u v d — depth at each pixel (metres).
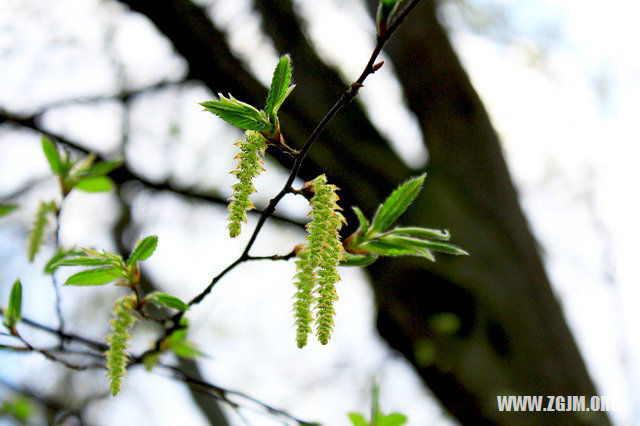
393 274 1.08
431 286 1.06
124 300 0.54
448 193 1.09
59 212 0.61
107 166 0.61
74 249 0.61
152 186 1.04
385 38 0.49
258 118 0.51
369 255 0.54
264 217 0.53
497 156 1.17
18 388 0.77
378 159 1.07
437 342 1.04
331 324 0.51
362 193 1.05
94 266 0.54
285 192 0.52
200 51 1.00
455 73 1.15
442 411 1.34
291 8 1.08
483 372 1.02
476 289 1.05
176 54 1.09
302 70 1.07
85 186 0.61
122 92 1.25
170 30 1.00
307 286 0.51
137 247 0.54
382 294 1.09
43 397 0.80
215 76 1.01
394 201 0.54
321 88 1.07
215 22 1.02
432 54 1.14
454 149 1.14
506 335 1.04
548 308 1.10
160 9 0.98
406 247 0.54
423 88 1.15
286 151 0.51
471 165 1.13
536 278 1.12
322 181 0.52
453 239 1.07
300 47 1.08
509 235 1.11
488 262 1.07
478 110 1.16
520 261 1.10
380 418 0.58
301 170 1.05
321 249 0.51
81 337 0.61
